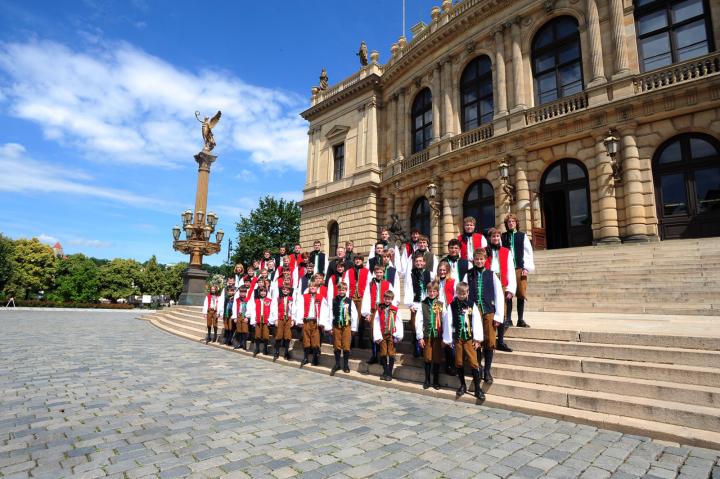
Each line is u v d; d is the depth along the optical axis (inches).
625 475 142.3
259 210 1829.5
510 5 768.9
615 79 607.8
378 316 296.7
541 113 695.7
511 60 757.3
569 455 159.9
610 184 597.0
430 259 331.0
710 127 536.4
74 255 2655.0
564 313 413.1
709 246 437.7
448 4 908.6
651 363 222.2
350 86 1120.2
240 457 155.9
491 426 195.8
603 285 442.9
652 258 458.6
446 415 214.5
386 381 286.7
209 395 252.5
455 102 866.1
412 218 963.3
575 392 217.8
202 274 983.0
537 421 203.3
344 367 323.9
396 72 1028.5
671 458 156.6
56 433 180.5
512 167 720.3
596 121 617.3
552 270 518.6
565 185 671.8
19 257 2097.7
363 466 148.3
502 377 254.5
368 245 1018.1
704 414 176.4
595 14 652.7
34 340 505.0
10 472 140.0
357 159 1095.6
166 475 139.3
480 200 796.0
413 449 165.5
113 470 142.9
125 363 361.4
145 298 2128.4
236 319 475.5
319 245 454.0
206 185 1050.1
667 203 566.3
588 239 636.7
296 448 165.8
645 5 619.2
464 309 247.9
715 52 526.0
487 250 307.1
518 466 149.1
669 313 365.7
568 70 698.8
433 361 265.0
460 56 866.1
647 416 190.5
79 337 560.1
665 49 597.0
